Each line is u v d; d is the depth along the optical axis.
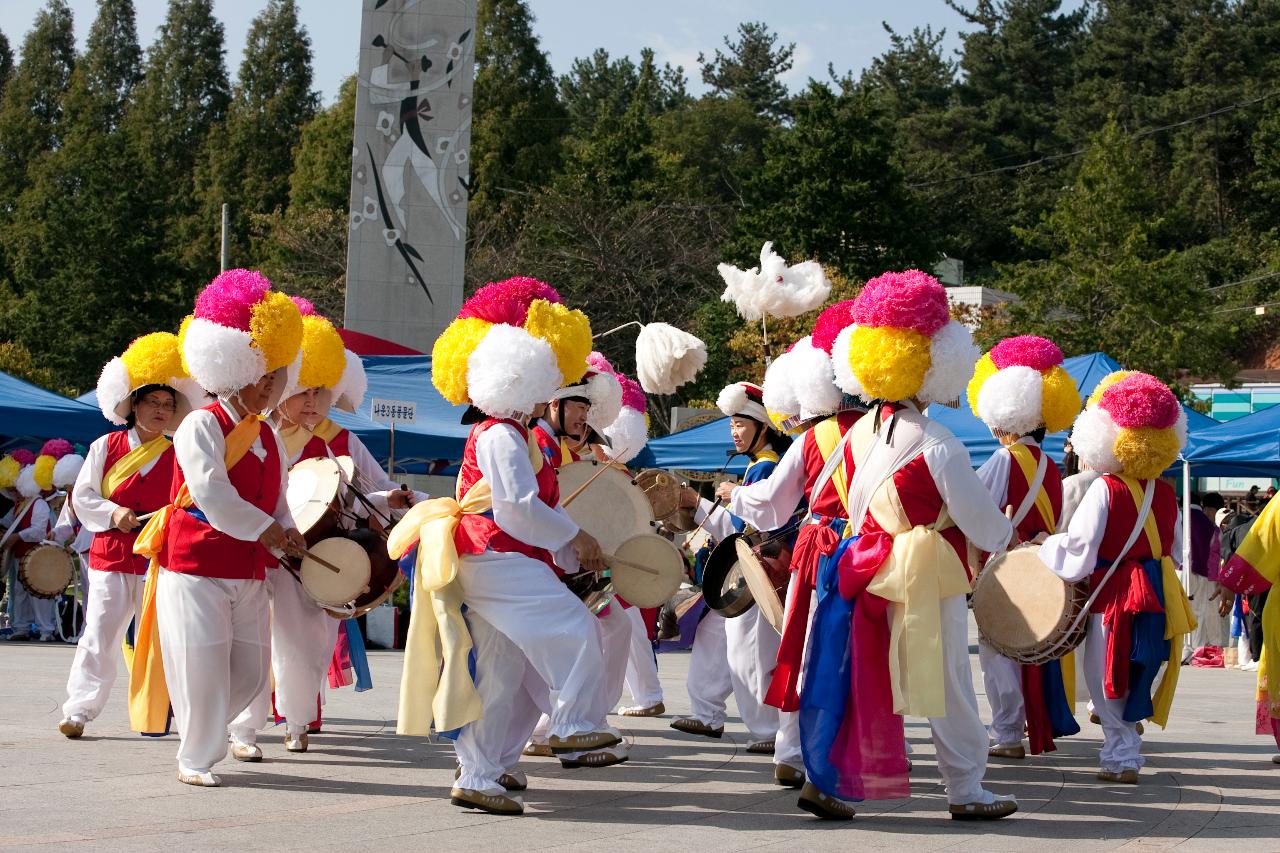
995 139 66.88
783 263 7.32
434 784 6.33
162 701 6.41
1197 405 33.16
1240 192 59.16
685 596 8.46
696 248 42.22
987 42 72.50
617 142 49.38
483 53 55.62
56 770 6.42
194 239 62.22
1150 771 7.08
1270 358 51.34
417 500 7.39
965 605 5.72
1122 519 6.61
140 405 7.48
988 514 5.55
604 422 7.89
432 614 5.80
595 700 5.76
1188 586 15.17
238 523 5.98
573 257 40.56
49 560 13.68
